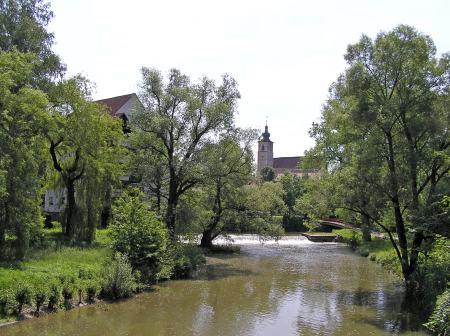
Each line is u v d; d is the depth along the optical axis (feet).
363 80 68.90
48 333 47.78
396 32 69.05
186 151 99.81
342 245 160.04
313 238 174.70
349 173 73.10
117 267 65.77
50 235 90.79
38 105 71.51
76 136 88.74
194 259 92.48
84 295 59.72
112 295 63.93
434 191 67.62
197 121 100.07
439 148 68.54
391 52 67.51
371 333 52.80
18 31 89.66
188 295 70.08
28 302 51.96
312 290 77.00
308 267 103.09
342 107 90.17
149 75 98.32
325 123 106.52
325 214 84.94
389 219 79.41
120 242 75.10
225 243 143.54
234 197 118.42
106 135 98.89
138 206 79.10
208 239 125.70
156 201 103.30
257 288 77.56
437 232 61.52
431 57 69.72
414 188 68.90
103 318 54.75
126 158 102.01
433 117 66.03
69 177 93.61
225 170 102.06
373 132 69.62
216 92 102.73
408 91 68.59
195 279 83.56
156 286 75.25
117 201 82.94
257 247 146.00
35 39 91.97
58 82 91.71
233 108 102.32
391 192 69.00
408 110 68.13
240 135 105.70
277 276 90.02
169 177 102.37
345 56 71.61
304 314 61.11
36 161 71.72
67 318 53.57
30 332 47.52
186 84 100.63
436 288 59.47
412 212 66.54
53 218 126.93
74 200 93.50
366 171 68.69
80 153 90.94
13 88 74.23
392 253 99.81
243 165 109.60
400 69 67.87
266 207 123.54
